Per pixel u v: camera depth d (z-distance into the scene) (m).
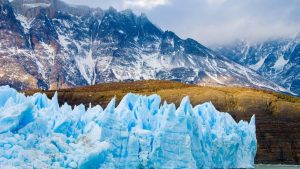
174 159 71.00
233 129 90.56
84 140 64.50
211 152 82.81
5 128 58.47
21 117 59.84
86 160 60.28
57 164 57.84
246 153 93.94
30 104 60.28
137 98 79.69
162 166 70.69
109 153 64.50
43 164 56.47
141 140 70.69
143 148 70.62
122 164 67.94
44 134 61.38
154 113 80.81
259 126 142.62
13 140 57.34
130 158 68.75
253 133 97.31
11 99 64.94
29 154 56.41
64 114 67.19
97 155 61.53
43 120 61.25
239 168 90.75
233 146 87.56
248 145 94.44
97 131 65.62
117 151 67.94
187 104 76.50
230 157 88.44
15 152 56.06
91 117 70.50
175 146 71.56
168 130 71.88
